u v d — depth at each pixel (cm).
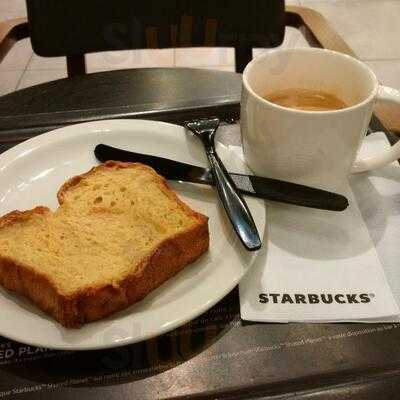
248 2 89
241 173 53
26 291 40
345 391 37
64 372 37
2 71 178
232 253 44
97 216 47
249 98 48
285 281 44
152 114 65
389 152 53
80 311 37
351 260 46
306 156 49
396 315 42
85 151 57
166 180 53
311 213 51
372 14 209
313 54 53
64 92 71
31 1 84
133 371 38
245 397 36
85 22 88
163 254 42
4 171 52
